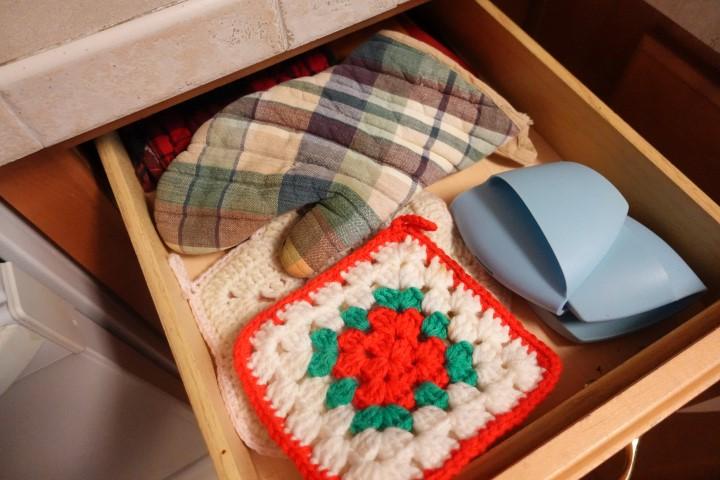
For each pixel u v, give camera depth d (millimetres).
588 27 773
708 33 588
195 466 892
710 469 702
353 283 476
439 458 379
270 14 452
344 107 547
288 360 434
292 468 441
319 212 502
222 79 509
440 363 440
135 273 726
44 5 366
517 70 597
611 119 511
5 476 576
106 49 404
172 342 416
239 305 500
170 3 405
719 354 376
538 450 349
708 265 484
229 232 507
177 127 588
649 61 669
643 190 516
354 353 437
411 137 542
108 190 617
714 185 664
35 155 481
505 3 822
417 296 472
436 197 551
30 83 394
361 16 511
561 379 470
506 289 515
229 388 454
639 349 481
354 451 384
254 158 536
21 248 542
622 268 460
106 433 659
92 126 457
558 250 444
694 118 647
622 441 358
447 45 688
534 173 496
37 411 535
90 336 571
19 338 444
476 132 554
